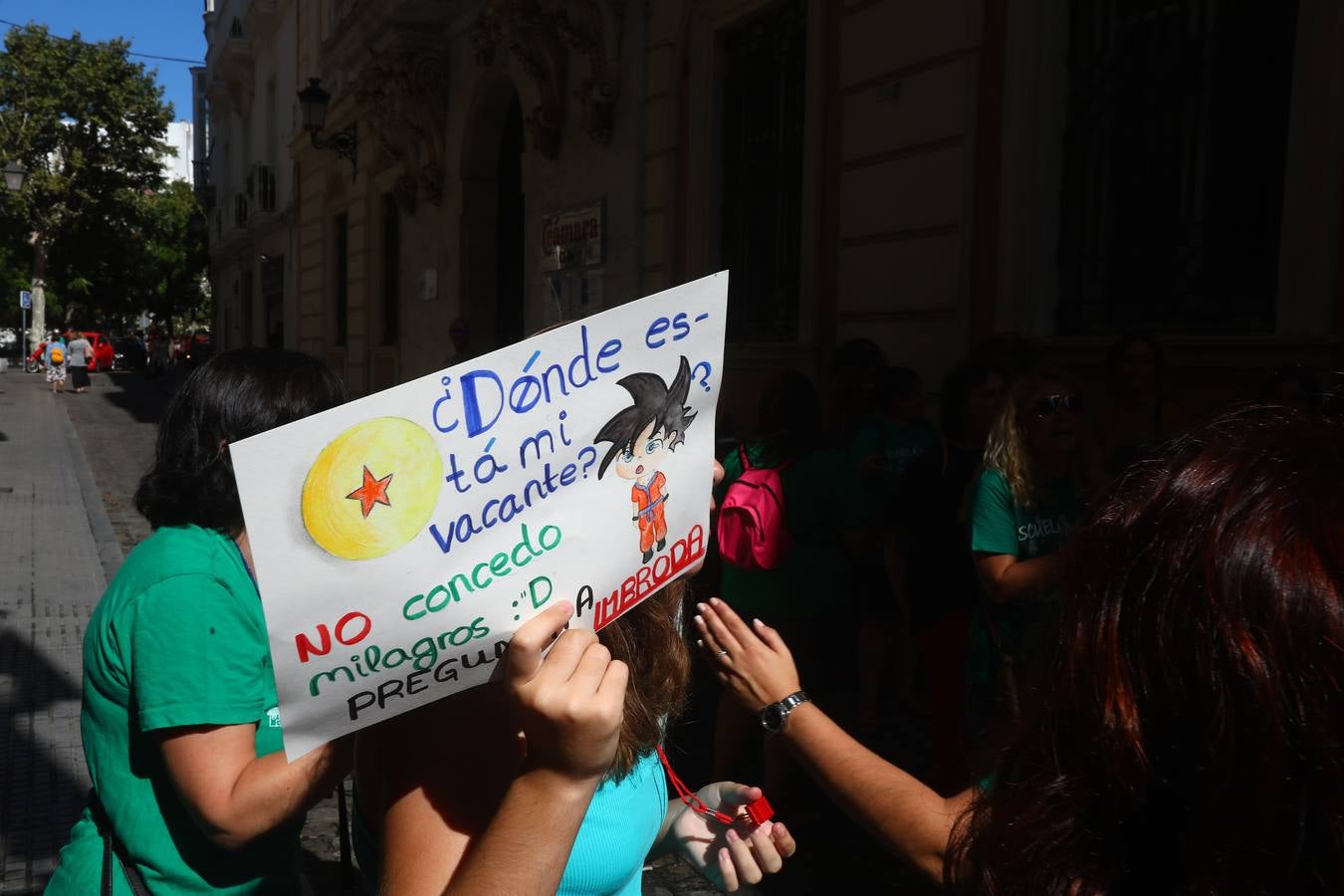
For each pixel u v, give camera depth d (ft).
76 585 21.89
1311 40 14.26
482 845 3.17
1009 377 11.14
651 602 4.50
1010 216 18.69
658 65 29.22
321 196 62.34
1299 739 2.25
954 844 3.34
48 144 133.28
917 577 11.03
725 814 5.22
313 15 62.28
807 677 11.82
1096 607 2.60
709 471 4.02
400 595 3.34
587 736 3.16
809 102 23.52
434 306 45.80
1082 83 18.15
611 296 31.58
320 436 3.19
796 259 25.07
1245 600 2.31
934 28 20.03
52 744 13.65
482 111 41.32
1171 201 16.74
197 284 185.78
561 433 3.60
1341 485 2.41
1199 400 15.67
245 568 4.83
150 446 50.67
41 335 131.64
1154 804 2.48
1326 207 14.23
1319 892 2.27
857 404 17.06
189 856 4.63
